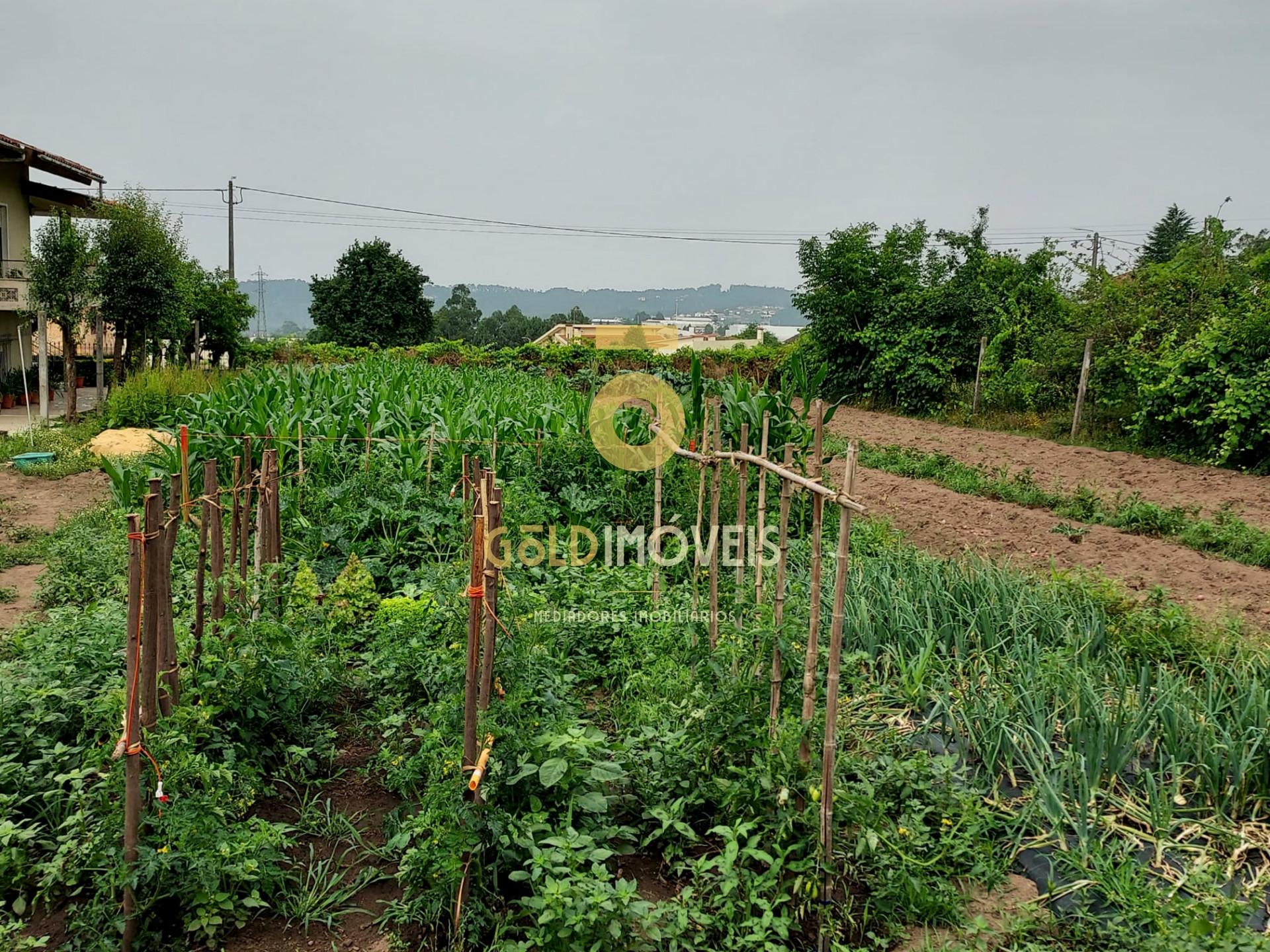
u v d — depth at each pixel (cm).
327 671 532
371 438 1039
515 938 359
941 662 583
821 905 377
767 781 406
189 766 372
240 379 1468
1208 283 1573
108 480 1340
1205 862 404
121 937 351
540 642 462
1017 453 1619
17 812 409
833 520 952
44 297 1978
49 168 2425
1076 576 786
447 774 386
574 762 397
